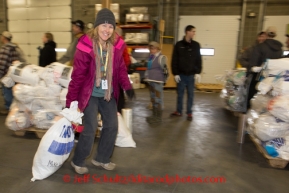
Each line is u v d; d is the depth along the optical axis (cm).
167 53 845
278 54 375
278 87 271
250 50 445
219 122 436
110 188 215
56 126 224
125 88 232
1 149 292
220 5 866
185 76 434
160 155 288
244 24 857
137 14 852
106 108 232
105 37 209
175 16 896
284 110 256
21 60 436
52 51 480
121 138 309
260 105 310
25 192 206
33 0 984
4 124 392
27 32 1014
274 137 262
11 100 452
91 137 224
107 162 248
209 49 898
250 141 343
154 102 426
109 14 207
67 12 963
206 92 782
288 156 257
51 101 313
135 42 855
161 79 414
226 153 300
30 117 328
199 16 888
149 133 366
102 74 218
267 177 243
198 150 306
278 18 828
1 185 215
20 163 257
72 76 209
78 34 376
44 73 312
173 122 428
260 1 828
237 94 466
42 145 221
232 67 888
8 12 1020
